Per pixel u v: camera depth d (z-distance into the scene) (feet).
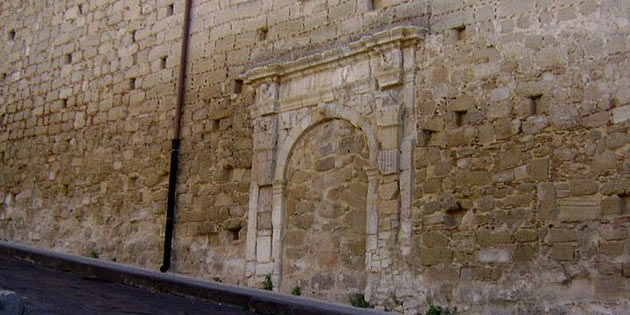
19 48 71.00
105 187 59.62
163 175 55.52
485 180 38.27
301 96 47.83
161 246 54.08
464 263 38.14
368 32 45.27
